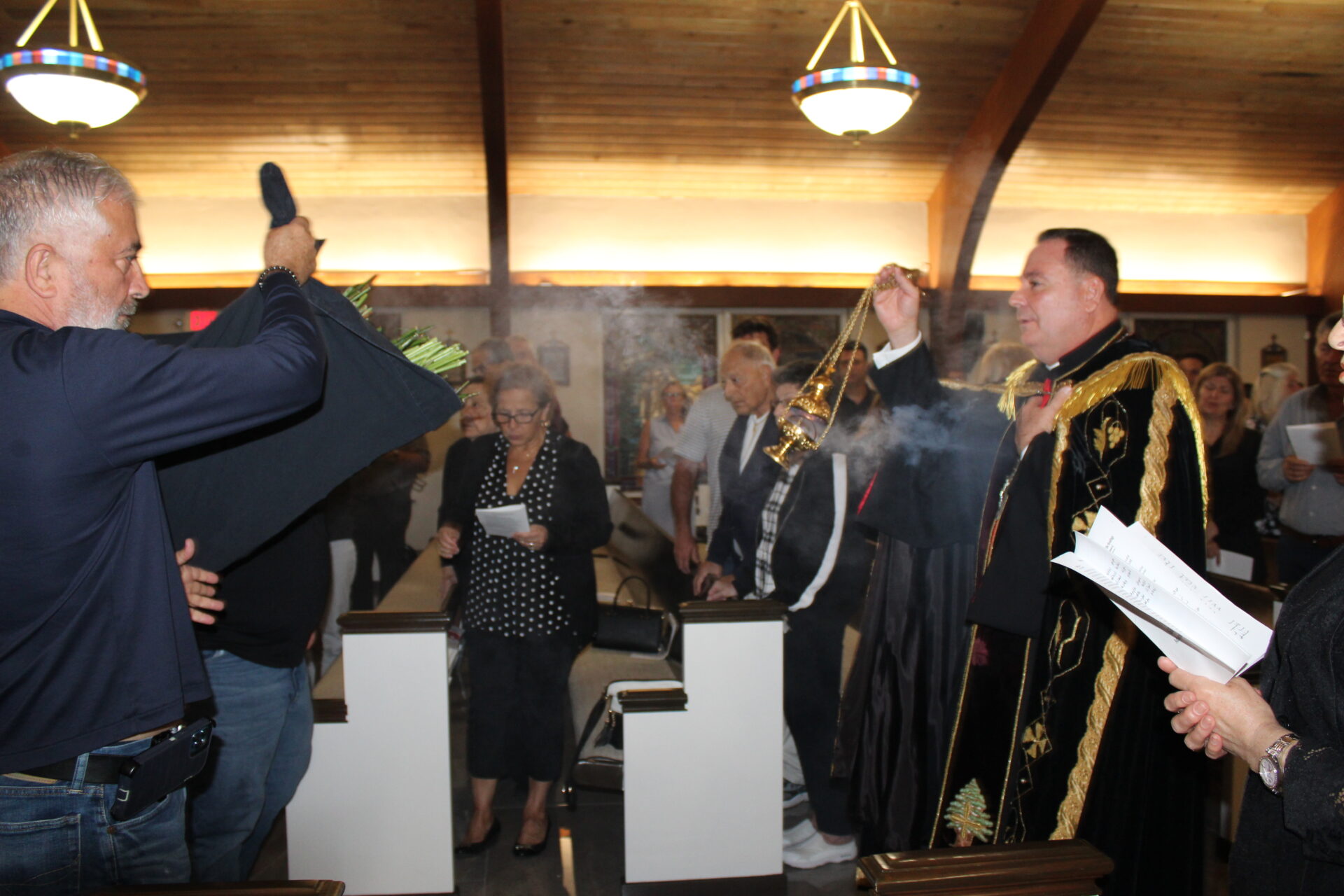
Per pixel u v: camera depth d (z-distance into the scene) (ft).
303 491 5.25
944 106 20.61
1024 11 18.34
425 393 5.31
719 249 23.41
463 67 18.61
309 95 19.13
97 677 3.64
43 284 3.66
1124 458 5.74
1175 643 3.57
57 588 3.53
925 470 6.87
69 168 3.68
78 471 3.45
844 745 7.51
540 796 8.61
